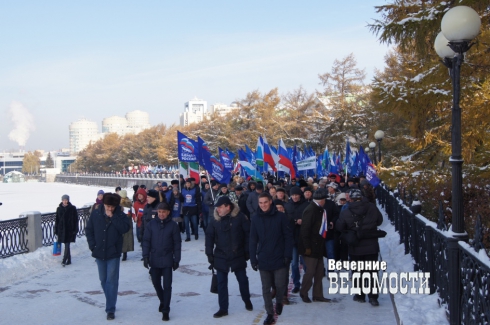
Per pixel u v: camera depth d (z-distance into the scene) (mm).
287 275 7691
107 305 7770
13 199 58969
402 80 11453
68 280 10898
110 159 125688
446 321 6281
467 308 5527
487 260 4680
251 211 13609
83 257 14055
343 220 8055
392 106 11289
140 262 13039
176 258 7750
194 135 70500
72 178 140250
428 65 12898
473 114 10992
